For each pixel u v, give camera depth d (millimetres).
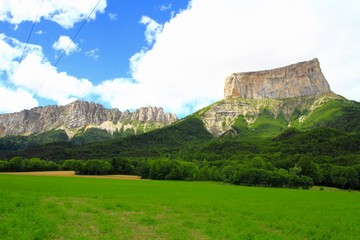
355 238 27625
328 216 43312
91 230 25828
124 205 44562
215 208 47094
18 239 21172
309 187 128125
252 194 81562
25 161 164750
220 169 161125
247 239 24234
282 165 161750
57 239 22141
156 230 26828
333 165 147625
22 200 43406
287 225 33562
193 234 26000
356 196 90250
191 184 117625
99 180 119438
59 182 97750
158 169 146875
